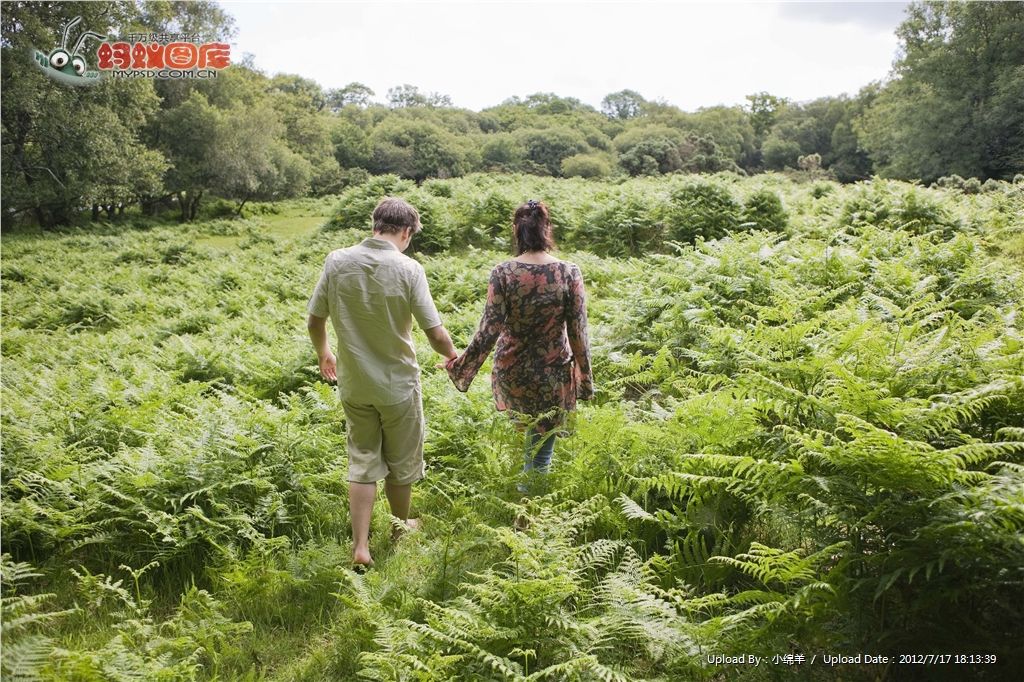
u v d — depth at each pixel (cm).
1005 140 4975
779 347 441
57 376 801
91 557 391
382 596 319
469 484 439
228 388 732
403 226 380
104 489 424
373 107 11644
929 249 822
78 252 2402
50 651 279
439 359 704
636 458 400
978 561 248
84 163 3475
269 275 1531
